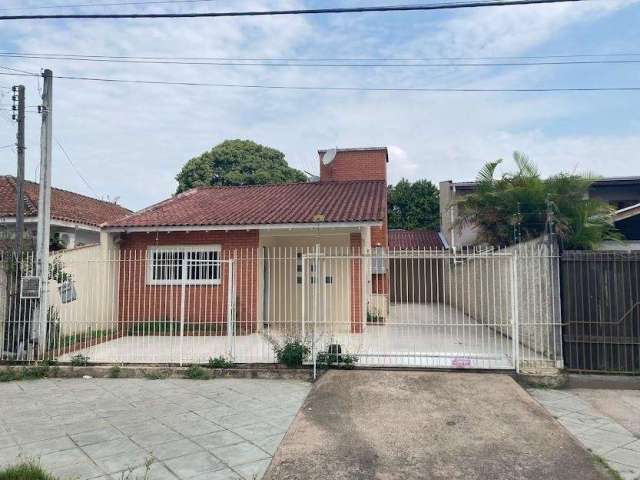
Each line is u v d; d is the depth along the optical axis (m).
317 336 9.13
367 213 11.60
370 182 16.38
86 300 11.35
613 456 4.75
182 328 8.36
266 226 11.52
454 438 5.27
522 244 9.58
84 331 10.63
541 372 7.23
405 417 5.87
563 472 4.47
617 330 7.15
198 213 12.99
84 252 11.47
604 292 7.23
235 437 5.27
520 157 13.75
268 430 5.48
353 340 10.04
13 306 8.65
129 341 10.66
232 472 4.44
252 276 11.91
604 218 11.73
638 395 6.71
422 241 23.08
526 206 12.70
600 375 7.09
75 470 4.43
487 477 4.41
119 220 12.60
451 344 9.77
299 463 4.67
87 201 18.94
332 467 4.61
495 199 13.66
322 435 5.36
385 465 4.66
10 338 8.54
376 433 5.42
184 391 7.08
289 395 6.83
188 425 5.63
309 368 7.74
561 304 7.36
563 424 5.63
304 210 12.41
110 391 7.13
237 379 7.72
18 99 9.16
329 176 19.59
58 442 5.11
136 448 4.95
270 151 32.56
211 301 11.90
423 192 30.73
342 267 12.25
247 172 31.08
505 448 5.00
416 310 17.25
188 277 12.20
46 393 7.05
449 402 6.30
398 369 7.62
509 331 9.91
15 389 7.30
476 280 14.47
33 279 8.52
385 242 16.86
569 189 12.34
